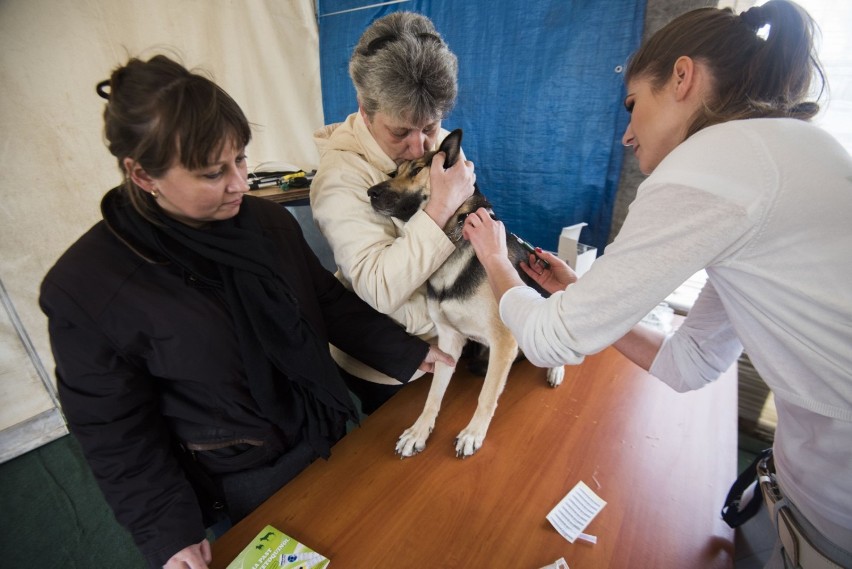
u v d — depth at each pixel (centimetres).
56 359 67
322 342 90
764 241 47
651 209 51
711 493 81
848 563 53
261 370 77
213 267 73
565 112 169
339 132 115
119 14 188
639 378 115
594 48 156
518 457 91
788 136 48
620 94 155
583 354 60
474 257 106
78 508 170
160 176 59
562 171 178
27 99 172
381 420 105
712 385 111
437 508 80
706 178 47
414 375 111
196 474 88
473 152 200
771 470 69
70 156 187
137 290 67
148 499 73
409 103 88
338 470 90
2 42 163
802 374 51
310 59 258
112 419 70
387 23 92
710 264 52
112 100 57
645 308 53
